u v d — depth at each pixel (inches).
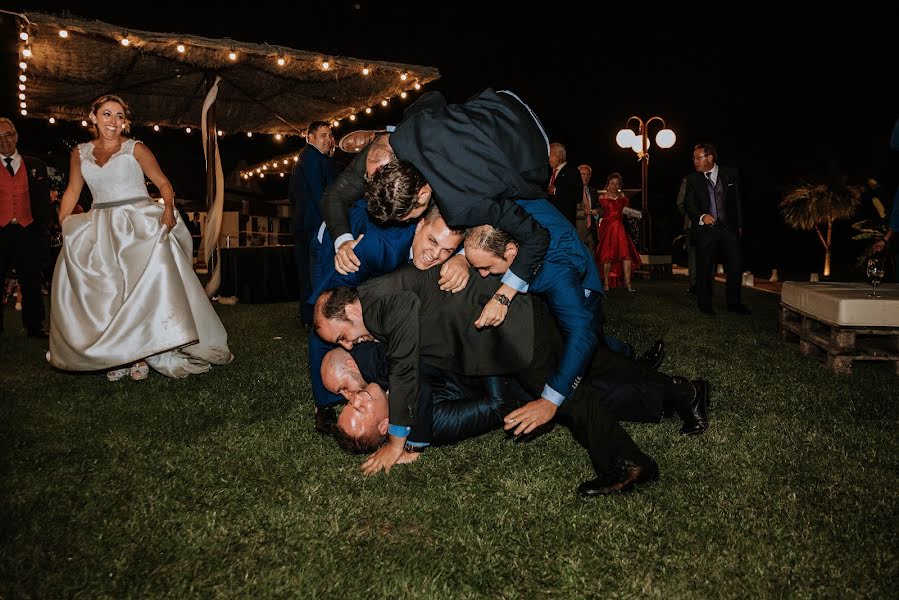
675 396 121.0
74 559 81.0
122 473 105.4
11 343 213.0
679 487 99.3
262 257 338.6
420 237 93.0
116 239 157.8
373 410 109.6
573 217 277.3
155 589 75.5
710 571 77.8
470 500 96.0
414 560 80.7
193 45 275.1
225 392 151.2
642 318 259.9
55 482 102.0
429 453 113.0
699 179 273.1
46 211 225.0
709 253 272.2
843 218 720.3
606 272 375.9
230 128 440.5
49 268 317.7
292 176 215.3
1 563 79.4
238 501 96.0
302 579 76.9
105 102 157.5
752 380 161.5
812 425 127.3
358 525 89.4
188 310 158.4
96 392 151.3
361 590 75.2
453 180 86.0
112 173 158.7
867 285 202.7
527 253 90.7
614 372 121.3
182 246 167.3
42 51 275.0
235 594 74.5
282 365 178.4
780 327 216.2
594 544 83.9
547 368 100.5
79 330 155.5
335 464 108.8
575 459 111.2
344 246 107.7
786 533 85.9
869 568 78.0
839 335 169.9
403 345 98.9
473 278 96.9
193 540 85.3
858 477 102.7
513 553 82.2
